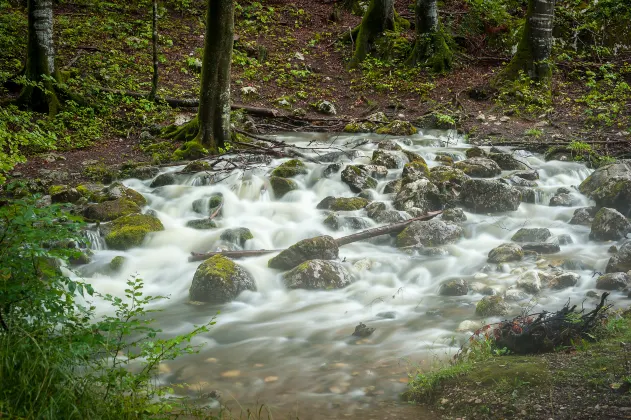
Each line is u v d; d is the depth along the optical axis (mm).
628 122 15250
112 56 18172
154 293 8242
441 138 15094
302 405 5234
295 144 14656
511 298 7410
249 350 6430
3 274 4453
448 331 6699
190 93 17000
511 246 8844
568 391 4805
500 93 17219
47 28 15242
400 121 15734
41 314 4715
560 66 18891
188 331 6953
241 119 15547
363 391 5461
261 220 10688
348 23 22750
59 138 14219
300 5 23625
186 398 5363
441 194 10820
